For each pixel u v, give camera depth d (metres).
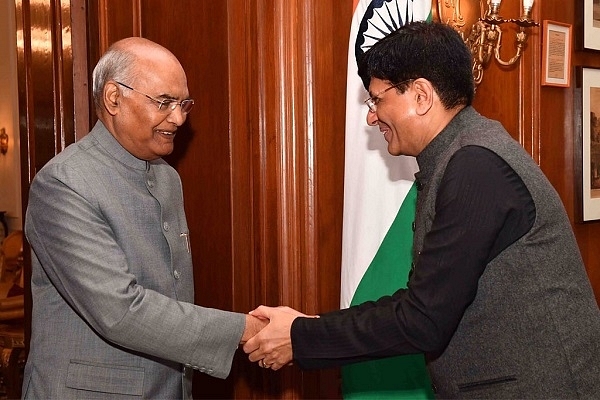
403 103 1.70
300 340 1.77
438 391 1.75
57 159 1.86
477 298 1.60
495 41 2.96
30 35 2.92
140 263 1.88
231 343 1.91
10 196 7.52
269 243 2.62
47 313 1.91
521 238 1.57
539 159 3.21
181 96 1.95
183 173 2.75
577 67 3.34
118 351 1.88
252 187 2.62
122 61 1.90
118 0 2.70
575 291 1.62
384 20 2.52
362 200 2.54
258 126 2.59
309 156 2.60
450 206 1.55
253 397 2.67
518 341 1.58
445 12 2.88
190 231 2.76
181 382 2.02
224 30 2.60
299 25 2.58
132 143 1.92
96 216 1.81
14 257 5.83
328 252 2.67
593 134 3.42
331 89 2.64
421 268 1.61
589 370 1.61
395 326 1.63
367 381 2.64
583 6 3.34
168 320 1.82
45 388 1.86
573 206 3.41
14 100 7.34
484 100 3.02
